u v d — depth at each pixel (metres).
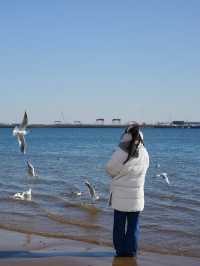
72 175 27.58
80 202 16.28
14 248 9.48
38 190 19.91
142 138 8.65
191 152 56.00
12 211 14.30
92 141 96.75
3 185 22.00
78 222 12.53
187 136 132.88
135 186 8.62
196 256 9.20
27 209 14.72
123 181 8.62
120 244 8.84
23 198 16.75
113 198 8.79
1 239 10.29
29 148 67.75
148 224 12.43
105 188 20.97
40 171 30.38
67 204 15.73
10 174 27.84
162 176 22.64
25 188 20.80
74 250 9.36
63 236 10.71
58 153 54.78
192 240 10.60
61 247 9.60
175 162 39.34
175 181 24.17
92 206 15.31
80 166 35.03
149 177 25.72
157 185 22.17
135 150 8.48
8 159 43.62
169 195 18.55
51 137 129.00
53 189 20.33
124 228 8.82
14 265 8.27
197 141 94.06
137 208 8.66
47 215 13.61
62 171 30.45
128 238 8.83
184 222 12.79
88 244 9.91
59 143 87.50
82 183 23.03
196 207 15.45
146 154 8.70
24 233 10.95
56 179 25.03
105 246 9.76
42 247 9.59
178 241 10.51
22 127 10.77
